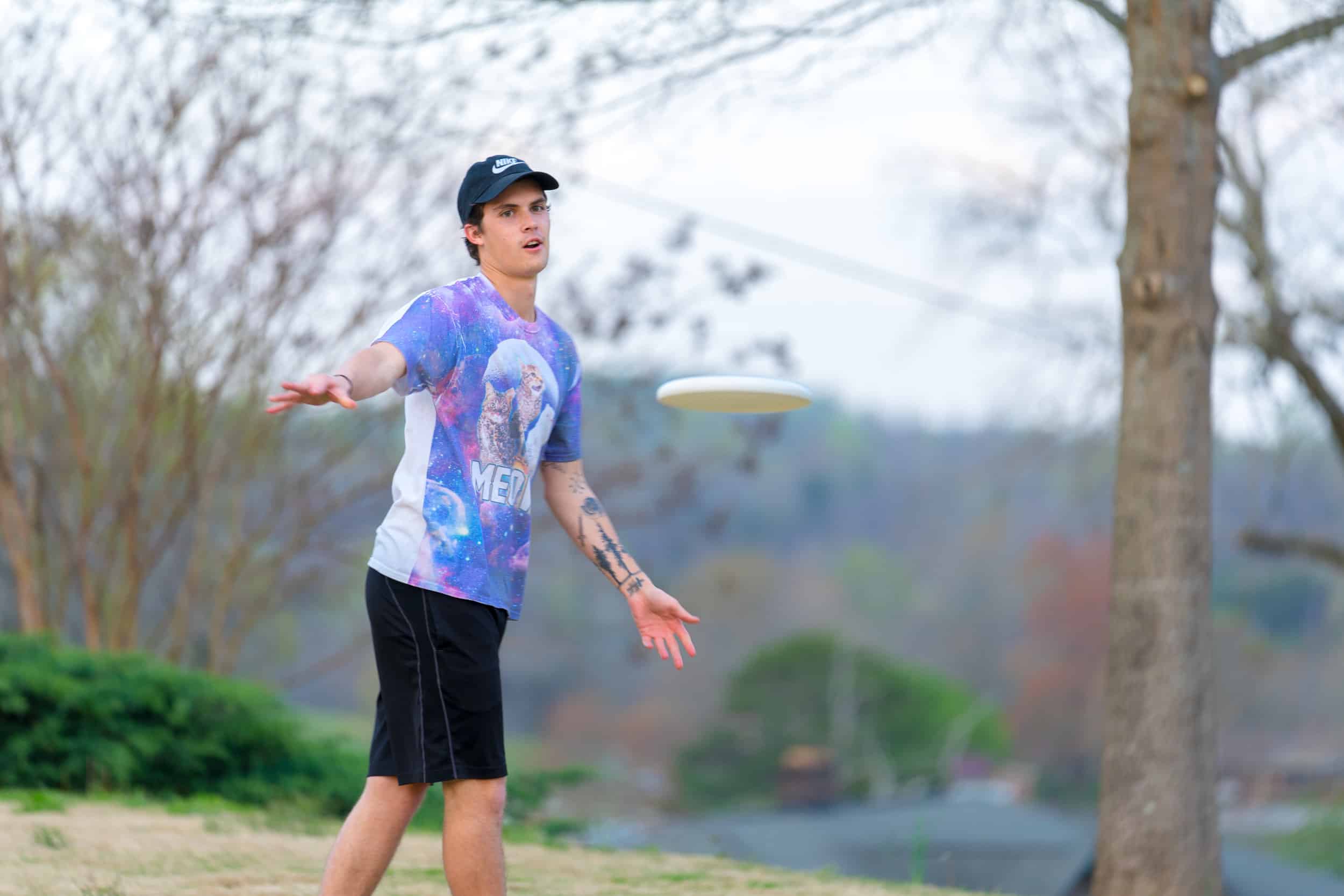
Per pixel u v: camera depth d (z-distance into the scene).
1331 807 93.38
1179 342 17.92
